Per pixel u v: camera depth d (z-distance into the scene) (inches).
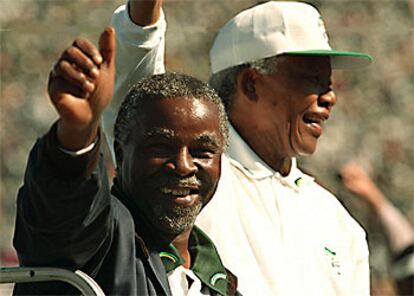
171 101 271.9
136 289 257.9
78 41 223.3
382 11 831.7
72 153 225.9
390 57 828.6
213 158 273.6
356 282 370.9
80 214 232.7
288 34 371.9
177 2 793.6
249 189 360.2
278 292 343.9
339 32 816.9
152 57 336.5
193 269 282.5
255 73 372.8
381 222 545.6
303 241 358.3
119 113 280.7
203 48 785.6
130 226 261.6
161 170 268.7
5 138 743.1
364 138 802.2
